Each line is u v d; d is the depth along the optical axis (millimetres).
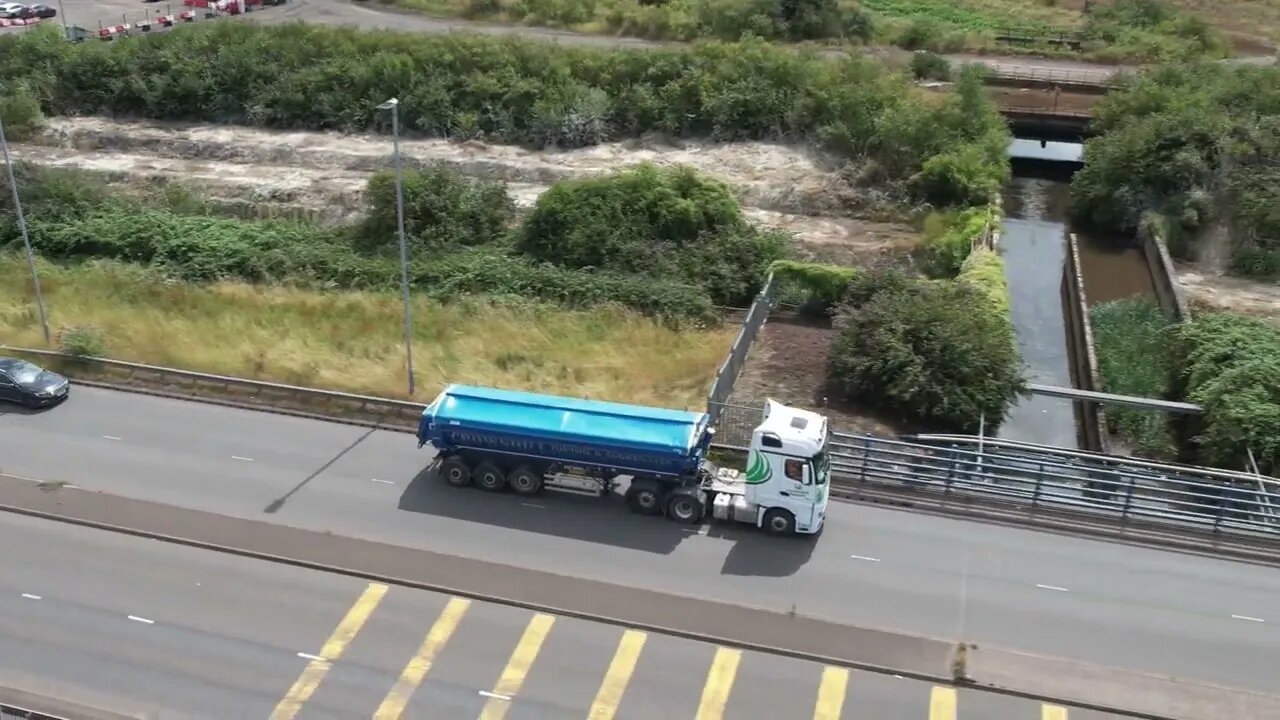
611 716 24688
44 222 57281
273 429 37500
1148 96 63469
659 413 31984
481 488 33594
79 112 74312
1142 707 25188
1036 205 65812
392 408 38312
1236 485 33875
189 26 78688
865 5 92375
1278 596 29406
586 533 31469
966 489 33312
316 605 28312
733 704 25062
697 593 28844
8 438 36625
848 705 25062
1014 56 78000
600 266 52781
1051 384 44062
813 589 29125
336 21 85125
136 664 26203
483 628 27469
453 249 54812
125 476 34344
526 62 71812
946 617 28141
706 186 55062
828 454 31172
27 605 28203
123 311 47844
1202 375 39781
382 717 24688
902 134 61500
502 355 43344
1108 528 32094
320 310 48281
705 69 69438
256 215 60125
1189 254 56719
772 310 47031
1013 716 24891
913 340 38938
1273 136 58344
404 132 70188
